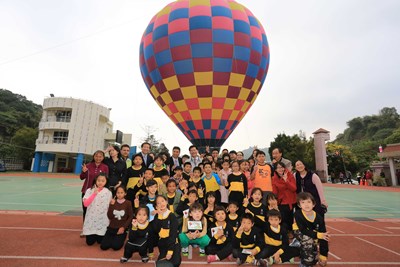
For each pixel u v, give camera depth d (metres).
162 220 4.16
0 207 9.05
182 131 15.09
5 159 42.16
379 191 20.02
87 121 38.56
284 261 4.30
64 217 7.58
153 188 5.20
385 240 5.85
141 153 6.98
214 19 13.60
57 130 37.84
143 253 4.21
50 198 11.74
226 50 13.31
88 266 4.02
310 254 4.03
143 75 15.96
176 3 14.68
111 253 4.61
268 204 5.00
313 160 37.84
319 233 4.09
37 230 5.97
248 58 13.79
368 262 4.45
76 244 5.05
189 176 6.66
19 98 68.06
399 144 27.42
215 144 14.45
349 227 7.25
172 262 3.96
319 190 5.11
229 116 14.05
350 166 45.91
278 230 4.36
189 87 13.51
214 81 13.37
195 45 13.29
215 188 6.13
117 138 37.72
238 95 13.84
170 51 13.62
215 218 4.82
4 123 51.62
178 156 8.16
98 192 5.11
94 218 4.94
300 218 4.15
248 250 4.26
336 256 4.73
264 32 15.42
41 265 3.98
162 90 14.39
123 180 5.88
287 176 5.60
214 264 4.31
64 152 37.09
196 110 13.84
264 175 6.06
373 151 60.69
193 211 4.59
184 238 4.66
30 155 44.09
